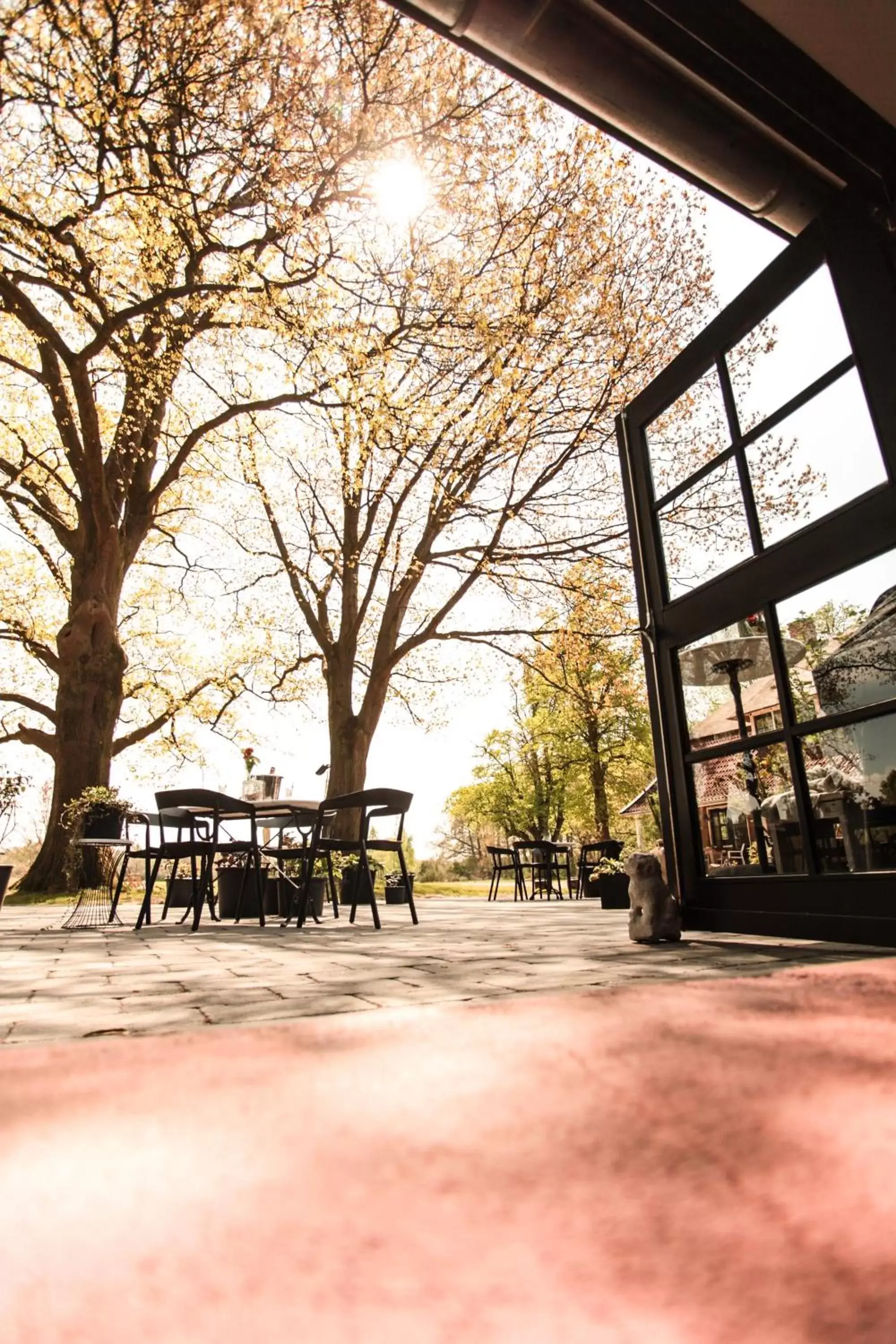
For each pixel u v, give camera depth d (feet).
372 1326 1.35
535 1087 3.00
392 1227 1.78
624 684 47.47
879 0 8.29
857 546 9.32
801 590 10.19
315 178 26.81
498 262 34.22
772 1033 3.89
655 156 9.90
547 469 42.11
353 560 43.68
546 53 8.73
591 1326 1.33
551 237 34.30
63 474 45.60
